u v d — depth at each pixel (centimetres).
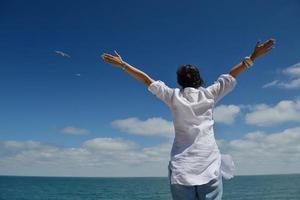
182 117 365
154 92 380
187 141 361
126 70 395
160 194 13062
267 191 12669
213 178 342
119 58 397
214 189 344
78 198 11344
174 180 348
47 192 15162
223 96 380
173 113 372
